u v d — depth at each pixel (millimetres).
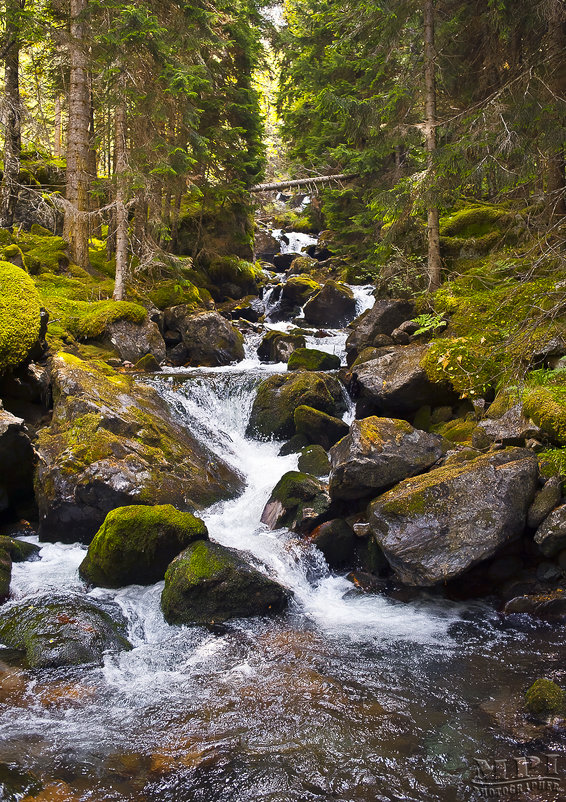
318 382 10766
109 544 6523
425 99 12008
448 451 7828
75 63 15758
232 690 4801
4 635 5547
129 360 13352
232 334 15312
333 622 6066
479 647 5445
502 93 10352
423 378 9492
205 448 9727
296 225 31734
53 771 3785
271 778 3736
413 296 12992
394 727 4246
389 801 3527
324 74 20422
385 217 14273
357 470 7332
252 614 6109
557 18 10703
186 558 6316
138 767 3852
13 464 7992
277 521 7766
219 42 16797
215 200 20594
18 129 15578
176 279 17516
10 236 15758
